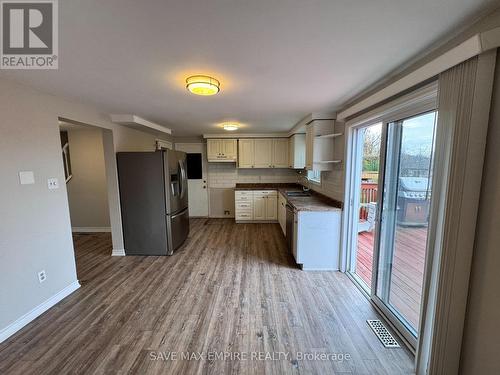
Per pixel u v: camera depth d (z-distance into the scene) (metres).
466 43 1.11
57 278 2.41
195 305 2.33
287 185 6.02
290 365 1.63
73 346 1.81
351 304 2.34
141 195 3.57
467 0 1.01
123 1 1.00
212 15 1.11
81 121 2.77
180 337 1.90
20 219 2.04
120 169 3.54
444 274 1.29
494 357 1.13
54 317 2.16
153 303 2.37
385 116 2.15
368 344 1.82
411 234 1.92
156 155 3.50
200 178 6.11
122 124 3.65
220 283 2.77
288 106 2.88
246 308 2.28
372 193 3.98
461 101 1.18
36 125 2.19
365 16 1.12
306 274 2.99
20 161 2.04
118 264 3.33
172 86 2.12
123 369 1.60
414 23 1.19
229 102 2.69
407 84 1.58
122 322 2.09
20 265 2.04
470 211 1.20
